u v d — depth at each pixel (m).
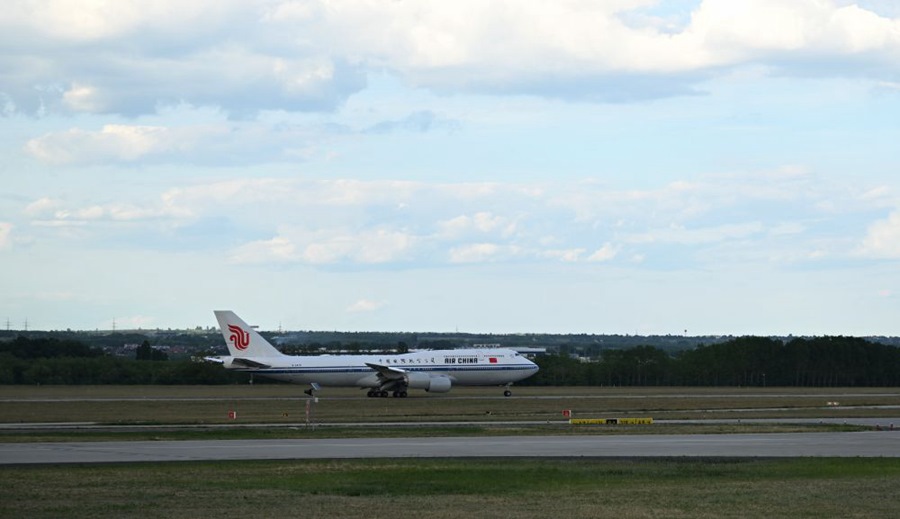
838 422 68.38
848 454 43.88
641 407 92.44
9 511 27.89
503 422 67.94
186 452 44.06
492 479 34.91
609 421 65.56
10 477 35.06
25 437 52.41
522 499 30.45
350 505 29.17
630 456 42.41
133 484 33.41
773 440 51.06
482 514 27.62
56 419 72.50
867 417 75.94
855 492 31.92
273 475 35.81
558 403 99.75
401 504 29.39
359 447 46.56
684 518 27.08
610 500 30.22
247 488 32.59
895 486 33.34
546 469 37.66
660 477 35.66
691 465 39.12
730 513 27.91
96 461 40.09
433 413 80.81
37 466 38.28
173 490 32.06
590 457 41.88
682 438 52.34
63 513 27.59
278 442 49.44
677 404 99.00
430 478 35.09
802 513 27.91
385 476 35.59
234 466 38.38
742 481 34.72
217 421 69.50
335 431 57.16
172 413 81.31
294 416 75.88
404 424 65.38
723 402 104.12
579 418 72.50
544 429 59.06
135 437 52.53
